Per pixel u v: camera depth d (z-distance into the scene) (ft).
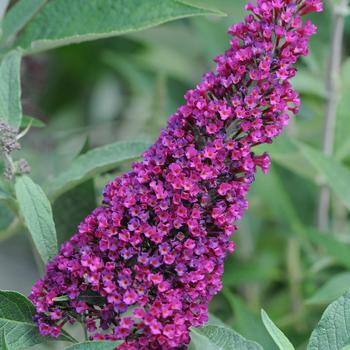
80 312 2.33
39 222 2.43
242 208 2.34
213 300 3.15
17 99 2.57
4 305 2.39
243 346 2.35
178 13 2.57
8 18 2.75
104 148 2.63
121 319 2.30
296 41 2.31
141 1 2.60
